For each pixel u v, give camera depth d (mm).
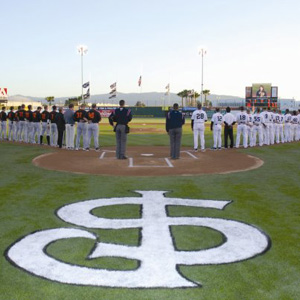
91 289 3898
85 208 6961
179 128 13648
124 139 13625
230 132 18172
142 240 5348
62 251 4922
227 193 8328
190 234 5613
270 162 13375
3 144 19359
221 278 4172
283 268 4441
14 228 5812
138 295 3779
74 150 16672
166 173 10875
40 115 19172
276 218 6438
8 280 4090
